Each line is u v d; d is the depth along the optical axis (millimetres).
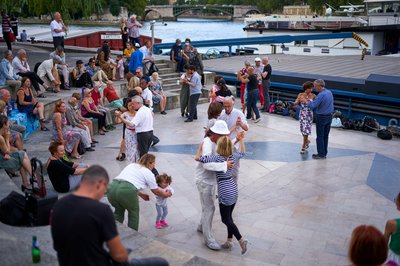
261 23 35219
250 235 7047
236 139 6934
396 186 9180
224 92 11586
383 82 15008
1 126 7652
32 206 5512
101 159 10453
